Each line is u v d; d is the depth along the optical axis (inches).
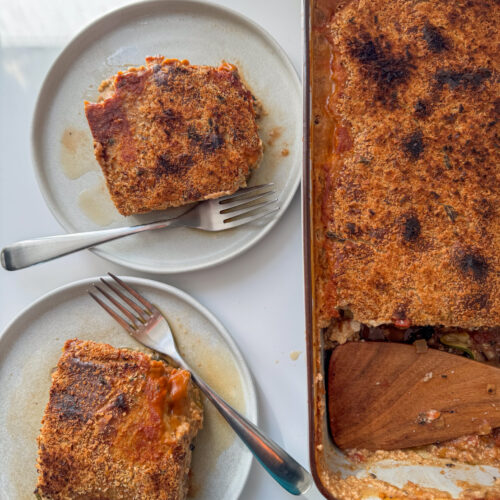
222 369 17.4
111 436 15.9
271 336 17.7
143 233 17.9
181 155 17.0
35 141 18.2
